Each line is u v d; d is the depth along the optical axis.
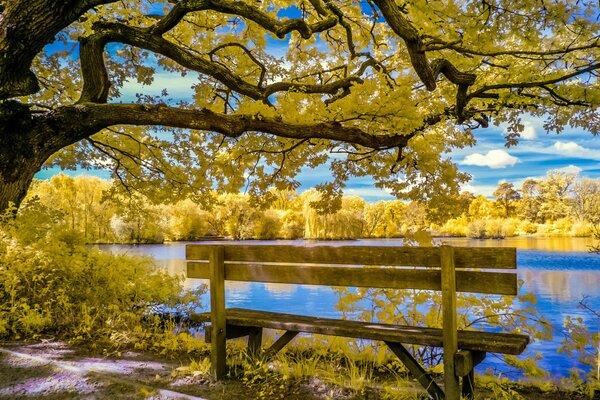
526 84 5.98
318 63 9.01
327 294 9.84
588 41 5.77
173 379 3.15
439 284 2.60
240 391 2.96
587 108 6.30
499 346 2.48
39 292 4.68
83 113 5.93
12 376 3.16
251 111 5.46
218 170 8.20
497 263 2.45
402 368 3.50
